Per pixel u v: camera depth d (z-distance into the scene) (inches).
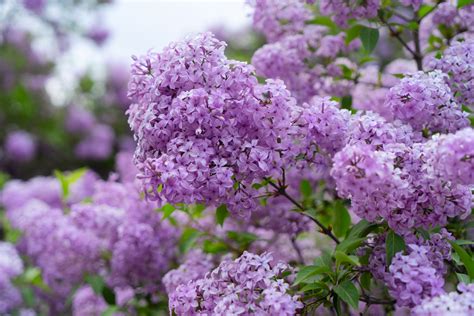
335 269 111.0
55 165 485.1
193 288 107.6
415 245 97.9
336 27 158.9
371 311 147.7
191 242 152.3
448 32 154.4
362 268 108.2
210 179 99.9
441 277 102.1
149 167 99.2
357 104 160.4
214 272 107.7
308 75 155.9
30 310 230.1
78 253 171.9
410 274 92.6
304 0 158.1
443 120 111.9
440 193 96.3
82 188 256.7
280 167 107.7
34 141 467.2
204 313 103.8
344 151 92.2
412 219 98.2
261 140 105.7
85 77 490.6
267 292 98.9
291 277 124.9
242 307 98.0
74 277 175.5
